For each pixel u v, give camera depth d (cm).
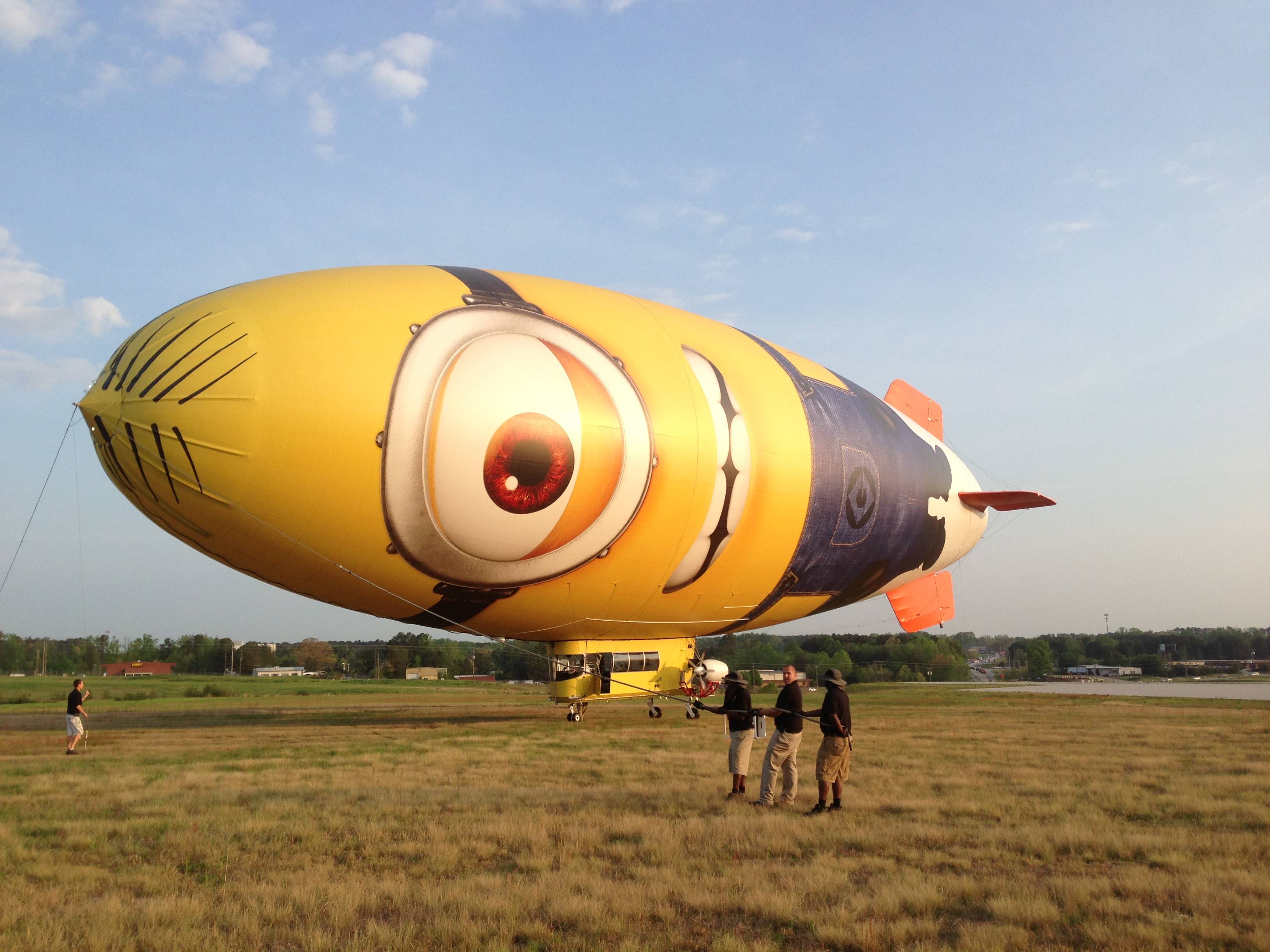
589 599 2247
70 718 1981
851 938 725
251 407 1694
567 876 913
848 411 2681
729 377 2341
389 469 1791
